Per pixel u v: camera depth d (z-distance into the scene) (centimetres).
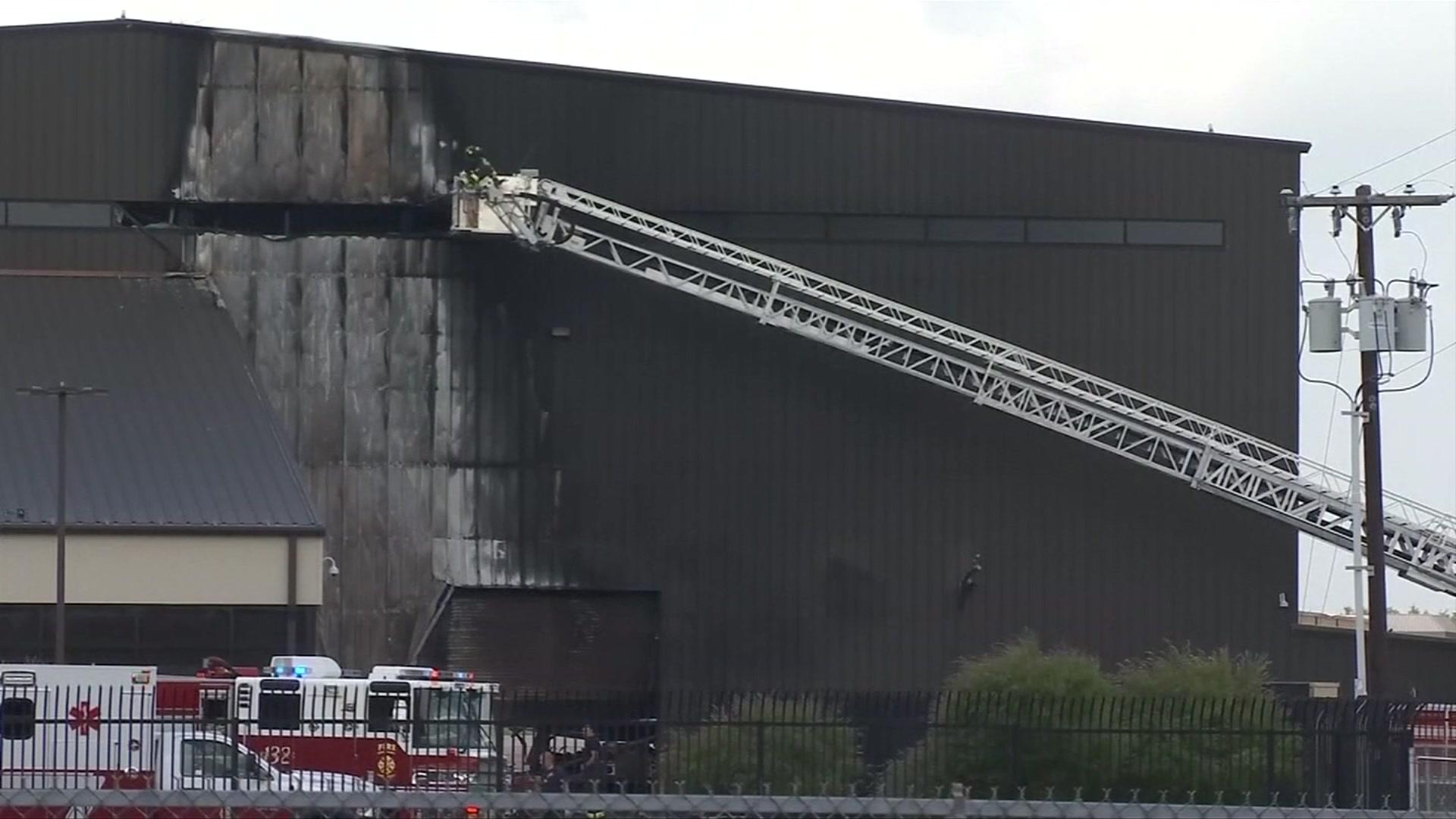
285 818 7231
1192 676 15962
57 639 18750
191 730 13025
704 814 6569
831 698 15500
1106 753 12294
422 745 13200
